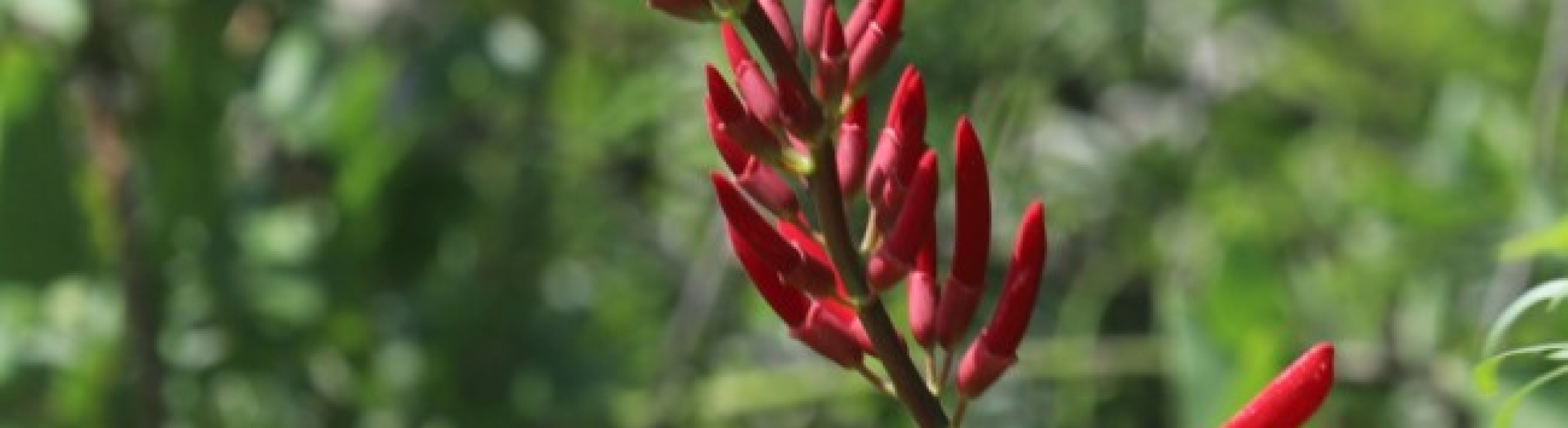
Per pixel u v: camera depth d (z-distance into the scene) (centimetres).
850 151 199
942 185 475
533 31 511
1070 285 543
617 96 541
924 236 196
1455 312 486
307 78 494
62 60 473
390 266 529
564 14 542
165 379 493
